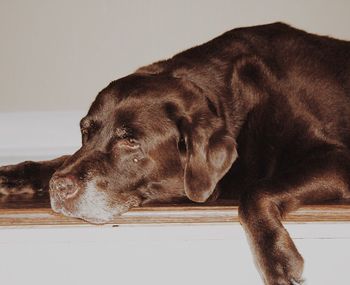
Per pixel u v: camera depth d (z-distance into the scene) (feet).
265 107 4.15
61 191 3.84
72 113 5.24
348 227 3.84
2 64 5.22
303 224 3.84
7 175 4.35
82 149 4.01
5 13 5.16
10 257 3.87
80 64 5.24
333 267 3.85
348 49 4.37
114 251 3.88
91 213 3.88
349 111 4.15
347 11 5.23
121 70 5.26
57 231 3.89
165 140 3.98
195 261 3.85
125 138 3.93
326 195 3.90
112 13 5.18
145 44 5.23
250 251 3.82
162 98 4.00
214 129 3.95
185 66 4.27
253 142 4.18
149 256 3.86
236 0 5.19
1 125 5.20
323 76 4.18
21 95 5.25
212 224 3.86
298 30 4.47
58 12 5.17
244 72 4.22
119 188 3.97
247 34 4.41
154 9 5.18
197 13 5.20
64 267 3.85
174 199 4.13
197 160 3.91
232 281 3.83
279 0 5.20
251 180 4.19
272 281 3.58
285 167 4.14
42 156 5.21
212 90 4.18
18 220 3.90
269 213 3.73
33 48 5.21
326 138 4.06
